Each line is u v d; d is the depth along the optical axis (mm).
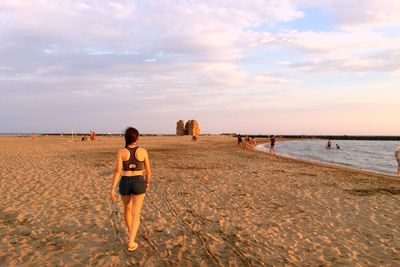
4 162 16906
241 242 5699
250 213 7676
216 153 28297
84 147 33406
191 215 7391
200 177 13172
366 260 5004
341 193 10445
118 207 7891
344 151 46094
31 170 13883
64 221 6711
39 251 5133
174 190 10312
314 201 9148
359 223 7027
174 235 5996
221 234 6109
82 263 4707
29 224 6492
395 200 9508
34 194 9141
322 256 5141
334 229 6566
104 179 11953
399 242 5844
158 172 14492
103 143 44125
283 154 34156
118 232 6086
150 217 7152
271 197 9547
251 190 10555
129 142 5109
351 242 5812
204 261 4855
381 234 6285
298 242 5766
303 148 52062
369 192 10750
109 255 5012
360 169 20625
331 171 16703
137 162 5070
